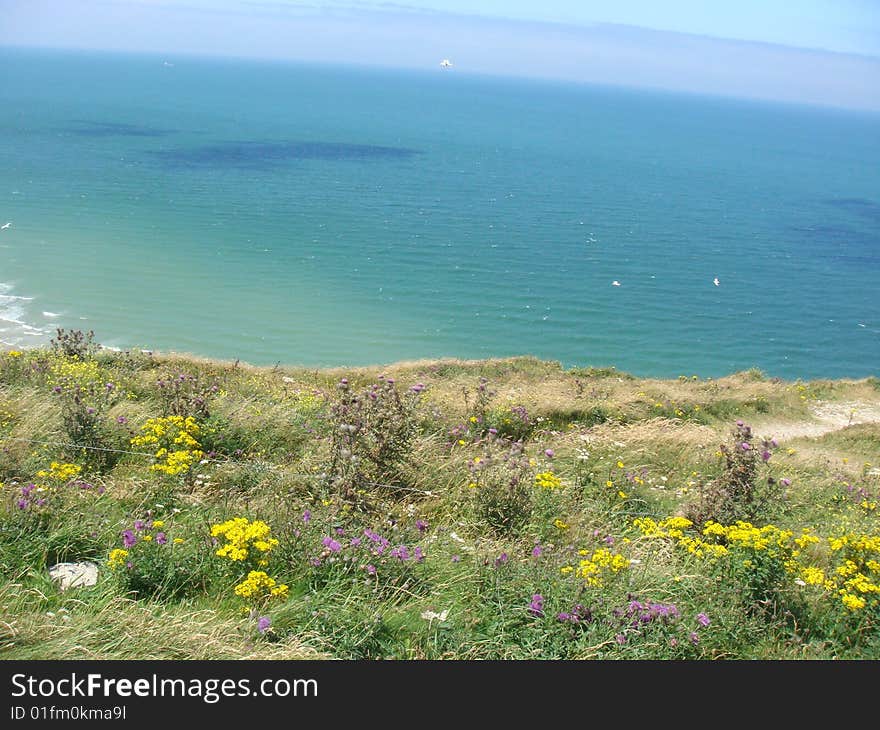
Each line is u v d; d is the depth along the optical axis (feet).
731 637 22.58
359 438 33.71
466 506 32.30
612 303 222.69
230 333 168.14
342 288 213.25
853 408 94.12
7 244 221.46
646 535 29.22
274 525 25.84
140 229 263.29
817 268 291.58
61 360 50.11
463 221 330.13
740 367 183.01
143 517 27.40
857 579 24.29
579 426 59.47
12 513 25.02
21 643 19.11
